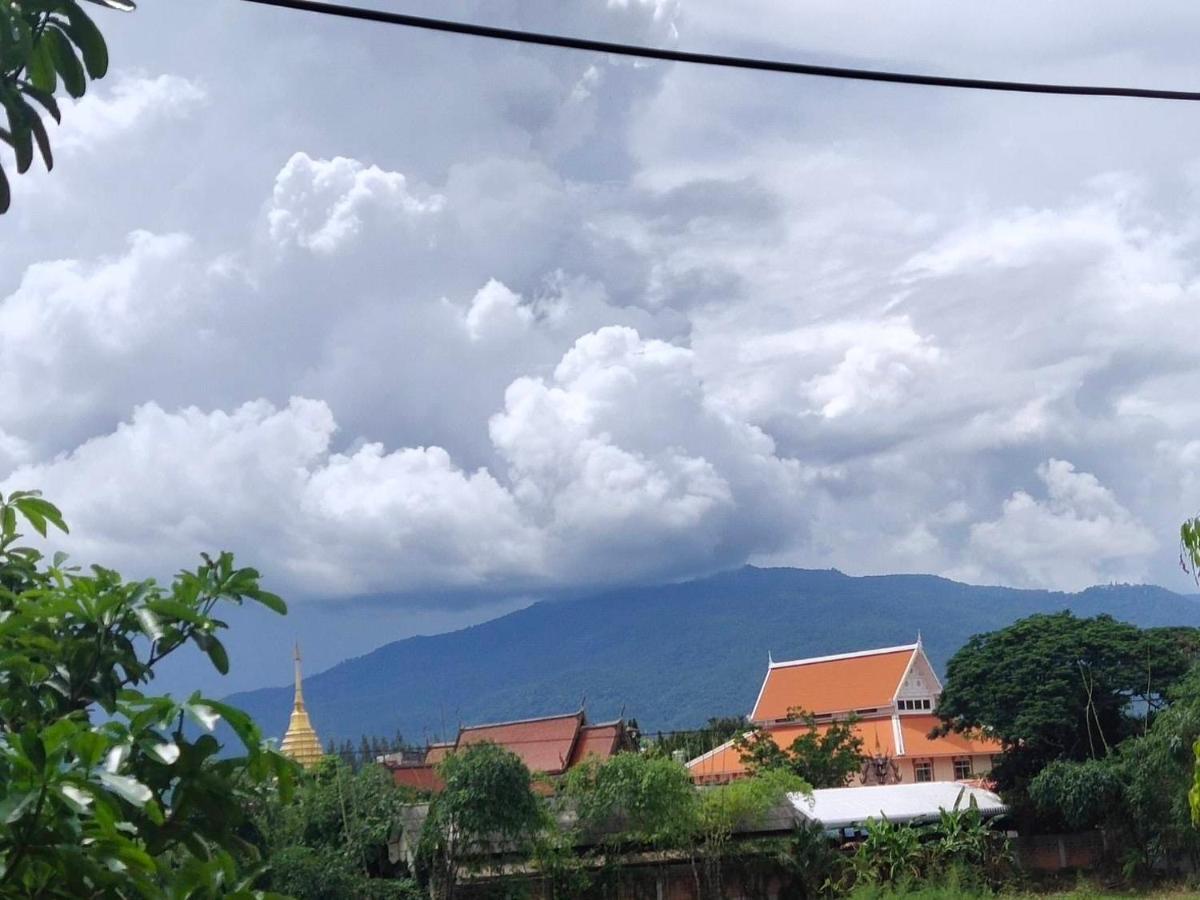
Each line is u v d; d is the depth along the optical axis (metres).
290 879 26.97
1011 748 44.78
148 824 3.97
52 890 3.52
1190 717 36.22
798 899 35.38
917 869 35.94
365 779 31.67
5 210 4.05
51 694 4.27
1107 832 39.97
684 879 34.75
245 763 4.25
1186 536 8.29
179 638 4.46
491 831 30.59
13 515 4.82
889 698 65.62
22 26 3.91
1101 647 43.22
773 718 70.75
